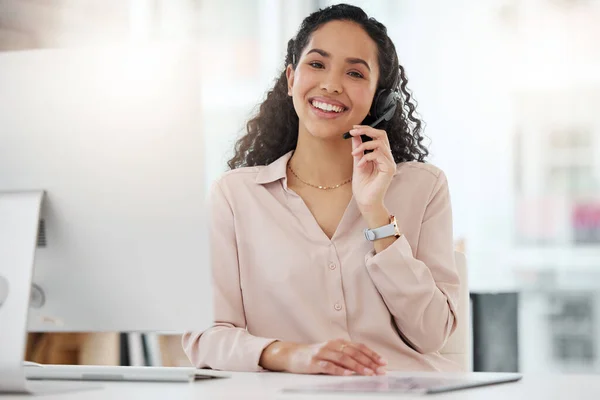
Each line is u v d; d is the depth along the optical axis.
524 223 4.79
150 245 1.31
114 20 4.22
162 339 2.71
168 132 1.30
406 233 2.06
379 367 1.54
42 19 4.17
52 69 1.31
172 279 1.32
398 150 2.34
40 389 1.23
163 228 1.31
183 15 4.30
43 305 1.36
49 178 1.32
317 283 1.97
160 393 1.16
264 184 2.10
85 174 1.31
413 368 1.94
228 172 2.14
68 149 1.31
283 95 2.31
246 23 4.35
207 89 4.32
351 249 1.99
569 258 4.79
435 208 2.12
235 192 2.09
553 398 1.10
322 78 2.06
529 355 4.91
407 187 2.10
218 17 4.34
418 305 1.90
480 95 4.68
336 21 2.10
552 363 4.91
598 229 4.77
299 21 4.39
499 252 4.77
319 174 2.10
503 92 4.68
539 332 4.89
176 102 1.30
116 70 1.30
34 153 1.32
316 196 2.09
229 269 2.03
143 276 1.32
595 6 4.61
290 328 1.99
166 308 1.32
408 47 4.66
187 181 1.30
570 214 4.76
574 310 4.85
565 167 4.73
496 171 4.71
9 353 1.20
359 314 1.96
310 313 1.96
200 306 1.32
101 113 1.31
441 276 2.03
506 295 2.65
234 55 4.35
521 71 4.68
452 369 2.00
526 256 4.79
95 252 1.32
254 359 1.66
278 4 4.38
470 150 4.71
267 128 2.34
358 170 1.98
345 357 1.54
